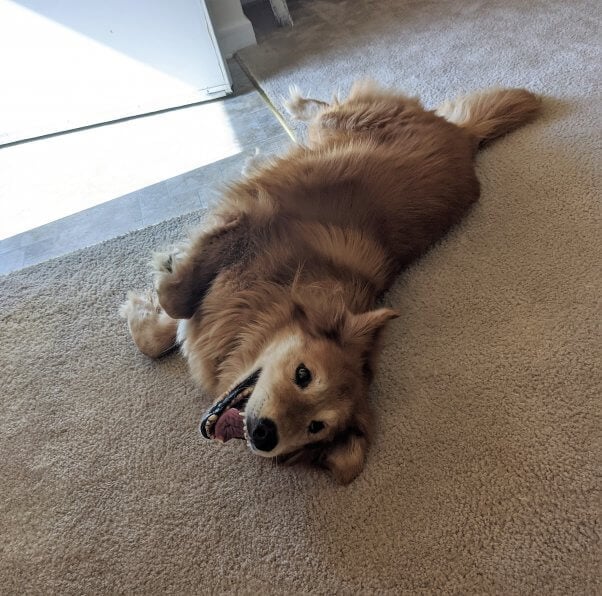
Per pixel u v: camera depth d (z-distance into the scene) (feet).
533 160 6.09
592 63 7.09
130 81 7.33
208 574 3.70
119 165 6.94
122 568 3.72
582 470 3.94
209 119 7.49
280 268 4.06
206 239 4.29
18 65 6.76
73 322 5.09
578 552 3.61
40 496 4.02
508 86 7.00
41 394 4.58
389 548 3.76
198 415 4.44
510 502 3.87
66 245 5.96
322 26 8.82
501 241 5.43
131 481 4.11
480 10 8.46
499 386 4.45
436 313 5.00
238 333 4.08
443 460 4.12
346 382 3.79
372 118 5.53
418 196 5.01
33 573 3.69
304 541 3.82
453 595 3.55
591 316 4.73
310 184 4.63
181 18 6.88
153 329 4.73
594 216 5.44
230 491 4.06
